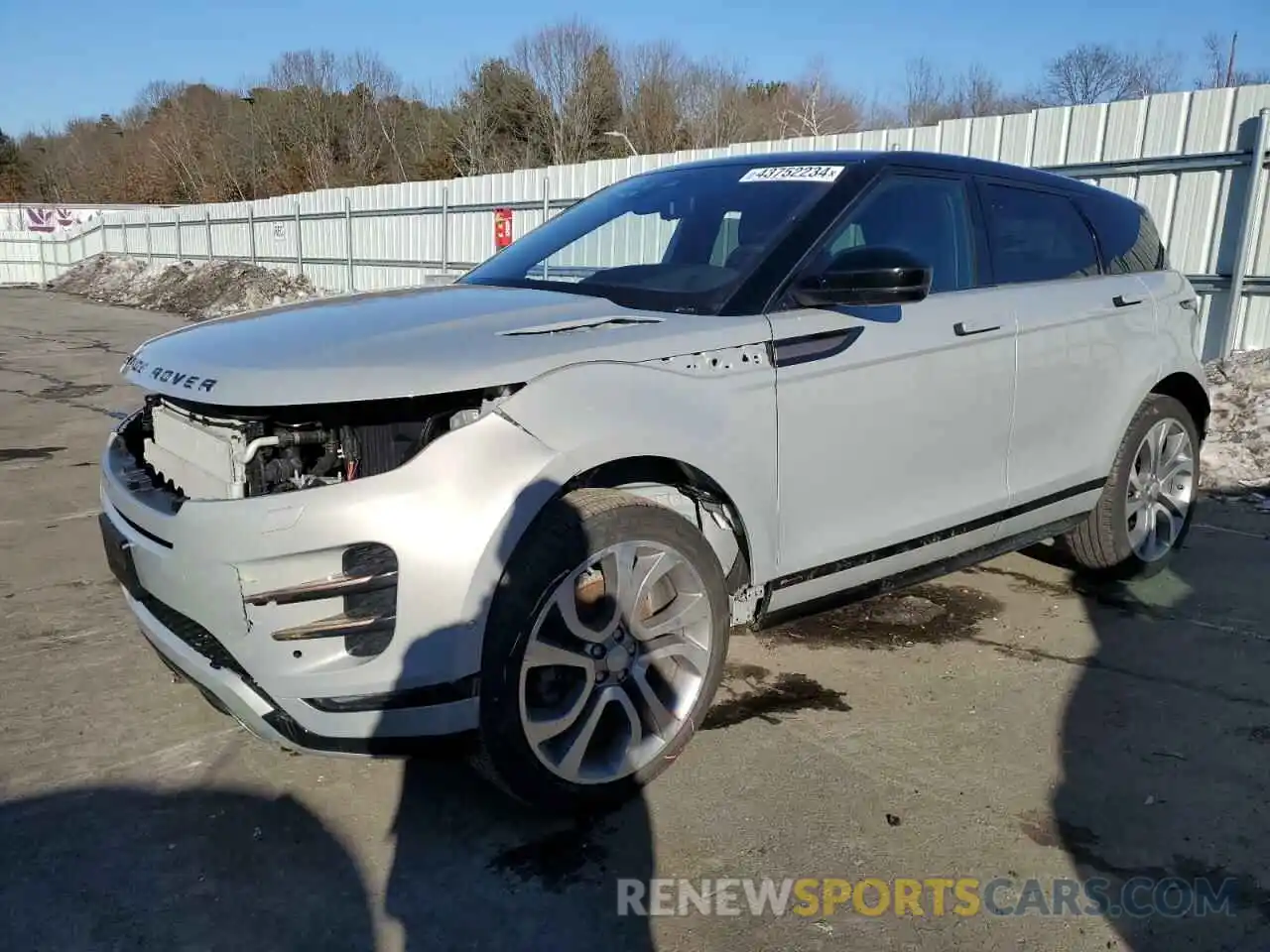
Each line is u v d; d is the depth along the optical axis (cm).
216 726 321
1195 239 842
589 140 3991
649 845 256
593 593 268
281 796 279
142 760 299
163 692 345
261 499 235
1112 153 884
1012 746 308
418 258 1966
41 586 453
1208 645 387
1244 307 819
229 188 5109
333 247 2250
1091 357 398
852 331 314
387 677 234
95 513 582
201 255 2898
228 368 249
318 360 246
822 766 295
